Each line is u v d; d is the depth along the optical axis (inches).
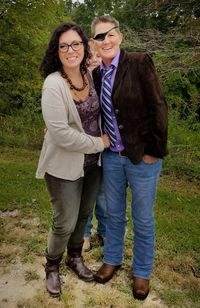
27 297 99.8
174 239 134.5
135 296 100.5
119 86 86.6
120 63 87.1
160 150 89.3
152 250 100.7
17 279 107.0
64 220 91.0
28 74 325.4
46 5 295.9
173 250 126.3
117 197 100.1
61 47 82.5
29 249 121.6
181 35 281.3
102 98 90.2
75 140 83.2
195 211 171.9
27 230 135.3
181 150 259.4
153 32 297.3
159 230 141.2
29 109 362.9
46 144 88.5
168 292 103.7
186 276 112.6
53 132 82.3
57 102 80.8
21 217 146.1
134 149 89.9
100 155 95.3
